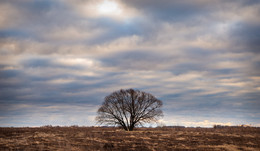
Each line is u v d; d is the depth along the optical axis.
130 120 55.59
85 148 23.30
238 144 25.89
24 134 33.44
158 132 38.38
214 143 26.62
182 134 34.72
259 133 36.06
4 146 23.77
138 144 26.03
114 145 25.23
